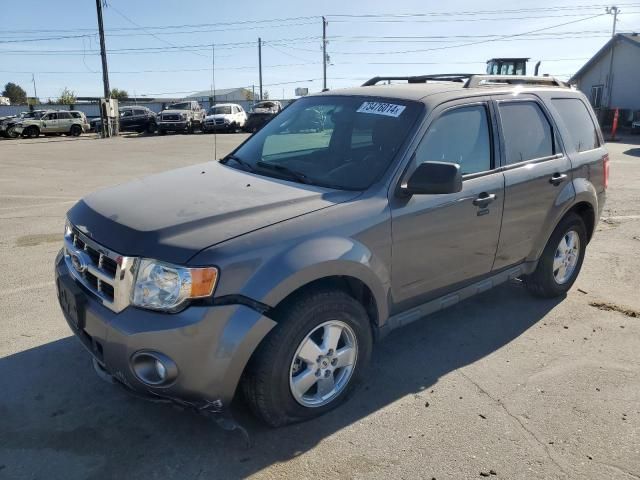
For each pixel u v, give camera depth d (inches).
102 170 577.9
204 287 103.8
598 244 273.3
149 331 102.7
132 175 537.0
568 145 188.1
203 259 104.4
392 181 132.8
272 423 120.0
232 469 111.0
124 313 107.1
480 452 117.3
